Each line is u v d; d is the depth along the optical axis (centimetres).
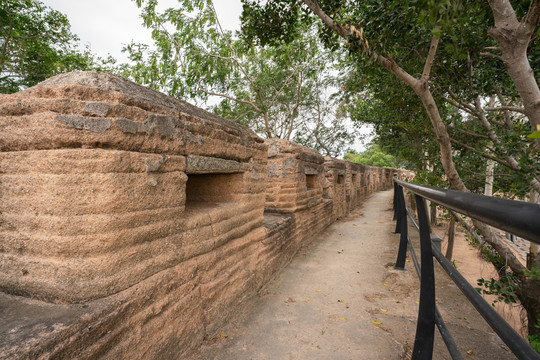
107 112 149
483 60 405
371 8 347
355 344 233
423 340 172
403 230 412
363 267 425
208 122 230
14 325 122
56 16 1116
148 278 172
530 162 293
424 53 437
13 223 149
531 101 239
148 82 962
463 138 516
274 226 385
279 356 216
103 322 137
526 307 334
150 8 900
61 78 166
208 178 305
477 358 216
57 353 116
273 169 471
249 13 439
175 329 193
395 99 550
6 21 1007
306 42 1108
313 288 346
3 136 149
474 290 111
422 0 182
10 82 1083
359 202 1303
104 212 146
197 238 219
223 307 257
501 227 52
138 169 164
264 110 1248
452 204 89
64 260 142
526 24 225
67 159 139
